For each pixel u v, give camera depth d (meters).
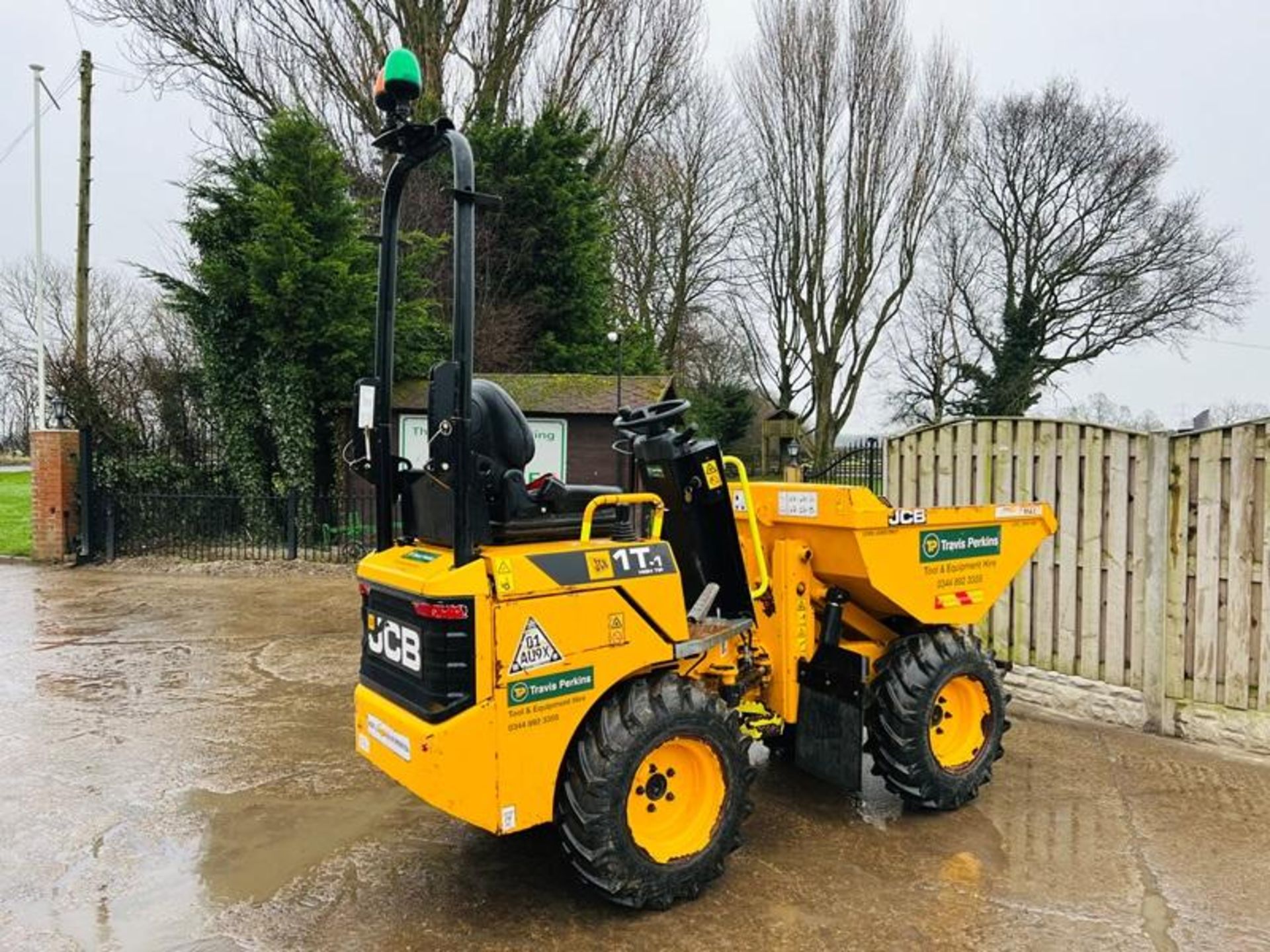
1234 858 3.55
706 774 3.27
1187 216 25.94
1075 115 26.34
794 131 25.31
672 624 3.24
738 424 28.38
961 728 4.18
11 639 7.55
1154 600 5.12
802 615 4.02
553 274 19.91
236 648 7.24
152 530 12.16
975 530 4.20
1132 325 26.14
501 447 3.08
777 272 27.27
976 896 3.23
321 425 13.34
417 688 2.96
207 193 12.79
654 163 27.17
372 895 3.26
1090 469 5.45
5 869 3.49
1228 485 4.87
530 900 3.22
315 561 11.56
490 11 20.69
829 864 3.49
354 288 12.73
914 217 25.45
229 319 12.73
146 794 4.22
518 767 2.89
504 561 2.88
